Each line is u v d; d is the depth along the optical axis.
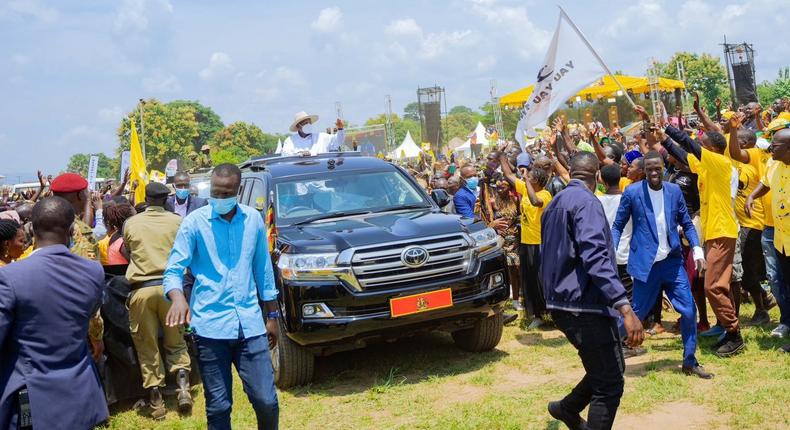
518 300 9.17
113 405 6.71
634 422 5.03
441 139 34.31
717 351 6.39
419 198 7.77
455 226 6.70
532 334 8.01
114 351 6.33
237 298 4.30
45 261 3.59
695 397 5.36
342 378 6.94
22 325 3.48
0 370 3.48
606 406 4.21
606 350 4.21
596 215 4.19
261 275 4.49
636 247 6.07
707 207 6.33
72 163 121.12
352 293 6.19
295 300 6.23
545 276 4.45
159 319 6.30
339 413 5.87
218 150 124.25
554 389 5.88
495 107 26.67
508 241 9.03
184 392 6.29
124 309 6.35
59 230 3.75
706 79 75.12
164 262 6.25
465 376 6.59
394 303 6.23
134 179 12.36
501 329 7.18
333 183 7.74
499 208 9.17
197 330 4.29
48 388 3.48
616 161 8.90
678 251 5.97
